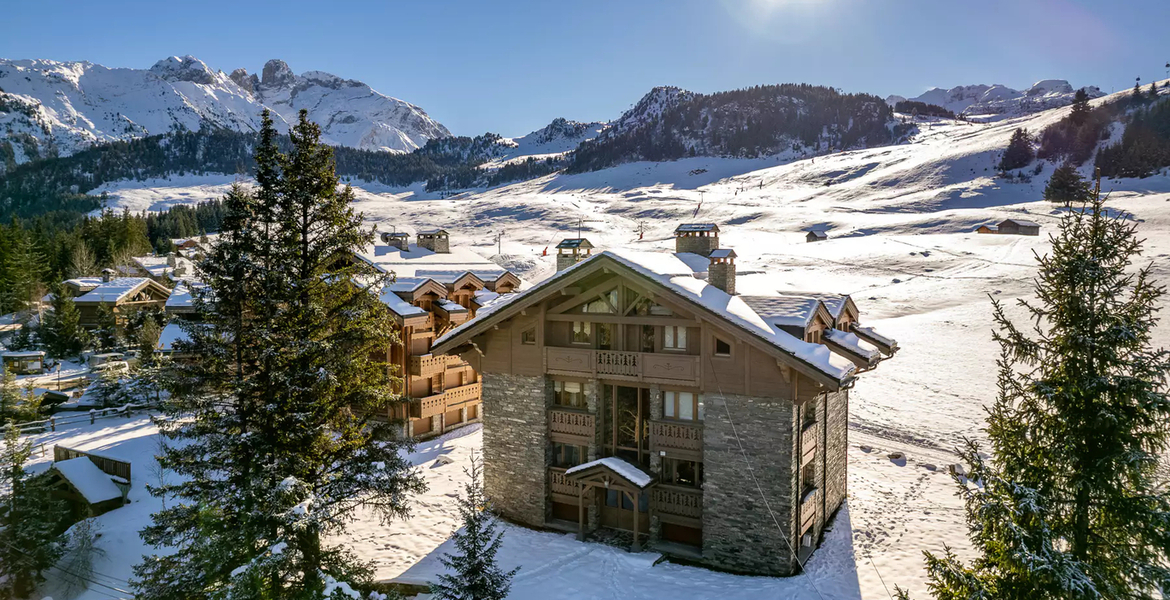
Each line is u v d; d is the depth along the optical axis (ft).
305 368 67.51
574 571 77.36
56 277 294.66
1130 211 419.54
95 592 74.79
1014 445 50.42
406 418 124.57
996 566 50.44
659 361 81.10
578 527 88.74
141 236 387.96
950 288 259.60
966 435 125.80
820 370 69.56
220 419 66.69
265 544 61.93
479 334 91.86
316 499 63.36
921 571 77.71
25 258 268.62
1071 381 47.62
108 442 120.06
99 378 146.00
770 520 76.79
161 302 212.43
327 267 72.90
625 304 83.30
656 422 82.94
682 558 81.76
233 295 66.44
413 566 79.82
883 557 81.41
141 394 144.87
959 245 352.08
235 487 66.39
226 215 68.69
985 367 168.76
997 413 52.60
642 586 74.28
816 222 558.56
